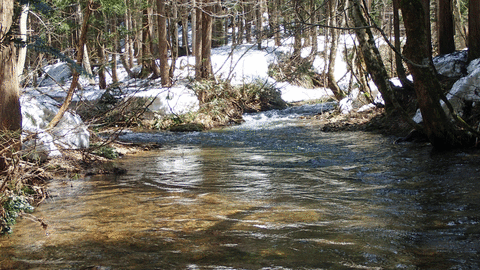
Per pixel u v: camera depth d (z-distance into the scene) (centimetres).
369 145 1065
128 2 2392
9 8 517
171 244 423
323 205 557
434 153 887
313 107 2267
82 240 439
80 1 1872
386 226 464
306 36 2725
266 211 535
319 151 1020
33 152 638
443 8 1561
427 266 358
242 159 948
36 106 838
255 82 2505
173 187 684
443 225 459
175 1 2405
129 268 367
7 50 548
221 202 584
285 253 395
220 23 3734
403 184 653
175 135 1470
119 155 1027
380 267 360
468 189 596
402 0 836
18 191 545
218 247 413
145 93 1709
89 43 1942
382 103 1507
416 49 848
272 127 1631
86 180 746
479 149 880
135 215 527
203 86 1858
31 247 421
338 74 2967
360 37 1079
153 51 2919
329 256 386
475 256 374
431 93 869
